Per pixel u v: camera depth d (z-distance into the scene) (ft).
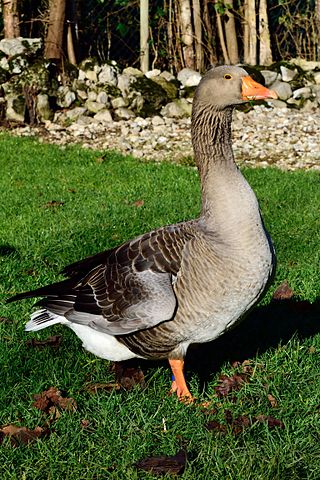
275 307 19.47
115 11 47.50
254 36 49.26
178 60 48.80
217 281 13.67
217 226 13.99
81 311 14.70
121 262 14.64
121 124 42.19
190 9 47.93
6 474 12.53
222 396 15.15
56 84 43.42
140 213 27.53
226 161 14.44
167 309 13.74
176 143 39.55
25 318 18.43
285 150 38.45
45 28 45.80
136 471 12.51
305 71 47.44
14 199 29.55
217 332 14.24
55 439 13.39
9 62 43.09
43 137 40.19
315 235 25.02
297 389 15.17
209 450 12.87
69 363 16.35
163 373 15.99
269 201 29.04
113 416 14.14
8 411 14.49
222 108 14.67
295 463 12.69
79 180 32.63
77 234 25.03
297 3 49.49
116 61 48.93
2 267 21.90
